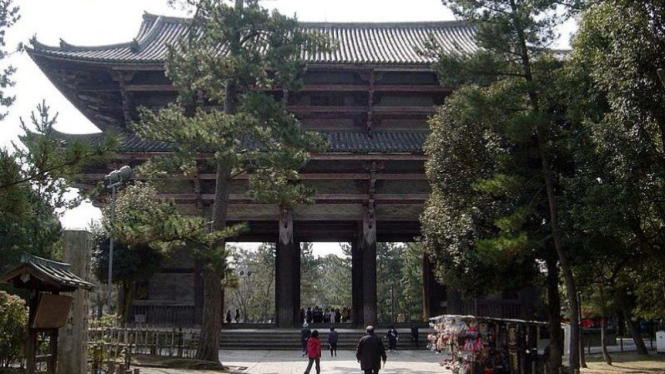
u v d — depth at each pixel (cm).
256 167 2978
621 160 2022
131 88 4394
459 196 2800
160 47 4822
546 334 2909
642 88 1866
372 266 4403
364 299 4416
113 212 3069
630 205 2042
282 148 2773
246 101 2720
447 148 2834
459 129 2792
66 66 4294
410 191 4478
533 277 2806
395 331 4150
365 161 4338
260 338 4225
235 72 2842
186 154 2678
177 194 4359
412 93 4606
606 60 1991
